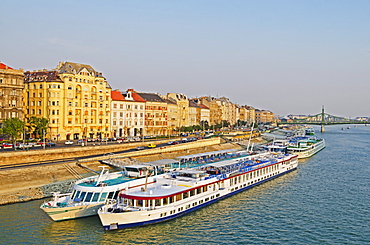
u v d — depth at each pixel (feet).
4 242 127.13
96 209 155.02
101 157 271.90
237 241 133.90
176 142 404.98
